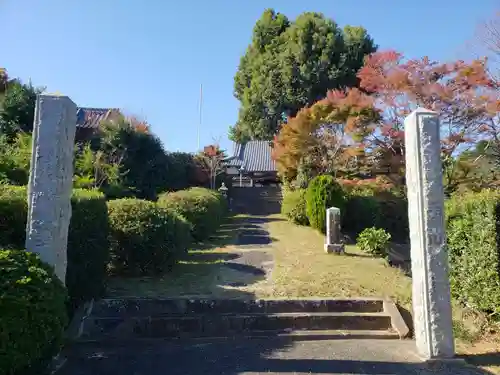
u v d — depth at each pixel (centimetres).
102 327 539
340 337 543
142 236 718
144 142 1850
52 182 432
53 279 363
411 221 485
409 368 431
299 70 2822
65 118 446
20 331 308
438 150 471
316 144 1820
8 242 445
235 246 1118
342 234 1355
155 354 475
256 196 2517
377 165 1736
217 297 613
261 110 3108
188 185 2403
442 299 454
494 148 1476
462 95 1415
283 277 741
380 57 1579
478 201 535
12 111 1388
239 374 411
